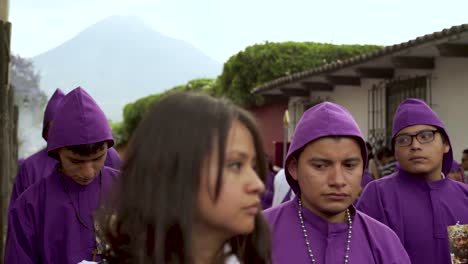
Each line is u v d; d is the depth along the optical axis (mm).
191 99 1583
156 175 1521
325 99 14773
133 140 1587
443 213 4137
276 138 17406
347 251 2871
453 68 10000
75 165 3916
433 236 4105
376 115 12414
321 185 2844
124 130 31281
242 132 1592
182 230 1481
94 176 3988
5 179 7102
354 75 12969
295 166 3041
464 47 9148
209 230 1571
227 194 1527
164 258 1491
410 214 4148
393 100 11781
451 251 3869
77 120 3879
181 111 1553
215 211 1526
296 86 15227
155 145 1537
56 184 4074
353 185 2848
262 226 1803
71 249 3988
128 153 1586
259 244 1788
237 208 1537
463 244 3854
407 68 10414
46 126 5531
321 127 2844
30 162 5410
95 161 3949
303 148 2912
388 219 4168
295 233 2975
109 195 1655
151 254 1516
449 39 8703
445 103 10180
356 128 2873
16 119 9617
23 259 3922
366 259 2865
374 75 11742
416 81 10953
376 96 12430
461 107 9805
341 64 11766
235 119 1582
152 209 1508
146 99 28828
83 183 4039
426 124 4180
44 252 3975
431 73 10516
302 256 2922
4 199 7070
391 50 9906
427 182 4207
